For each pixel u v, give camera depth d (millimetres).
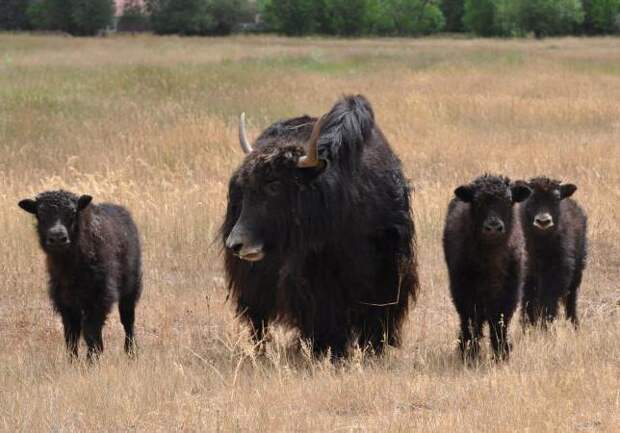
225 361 37219
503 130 92750
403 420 28688
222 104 105688
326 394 31438
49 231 35844
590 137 87688
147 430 28891
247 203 34250
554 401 29812
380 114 98375
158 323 43531
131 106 102812
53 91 114875
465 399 30828
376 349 37500
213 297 47125
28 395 31969
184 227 55656
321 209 34500
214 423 28859
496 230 36219
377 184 36719
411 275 38750
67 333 38188
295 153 34156
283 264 35438
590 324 41719
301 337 36281
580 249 45281
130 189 62812
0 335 42125
